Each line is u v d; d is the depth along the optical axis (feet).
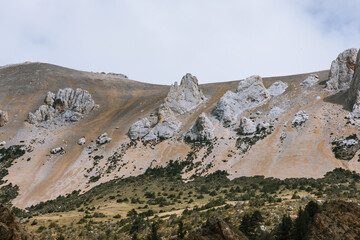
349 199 182.09
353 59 511.40
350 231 111.65
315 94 511.40
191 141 461.37
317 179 305.12
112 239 173.99
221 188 319.06
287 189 273.75
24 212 318.86
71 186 395.75
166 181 367.25
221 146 431.02
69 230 199.93
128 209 265.75
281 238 118.32
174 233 152.97
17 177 418.10
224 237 108.58
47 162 458.09
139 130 504.02
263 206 178.19
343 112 434.30
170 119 511.40
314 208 124.57
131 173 405.39
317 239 110.83
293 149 387.55
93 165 440.45
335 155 355.56
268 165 364.79
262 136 434.71
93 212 260.42
